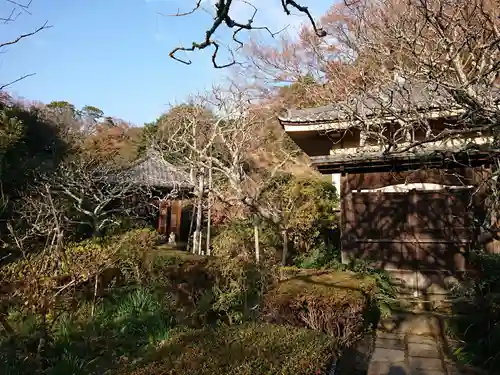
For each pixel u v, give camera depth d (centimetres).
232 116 1237
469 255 732
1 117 1266
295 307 466
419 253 768
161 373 244
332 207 1057
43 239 941
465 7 382
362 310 468
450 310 641
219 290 630
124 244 775
